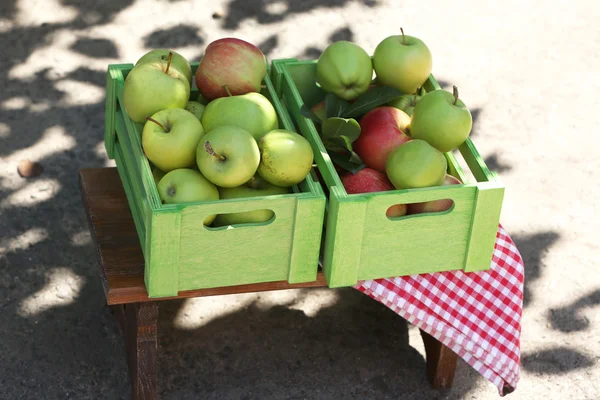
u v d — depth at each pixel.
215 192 2.27
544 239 3.60
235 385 2.89
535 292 3.36
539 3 5.16
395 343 3.08
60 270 3.26
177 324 3.08
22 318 3.06
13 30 4.48
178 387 2.87
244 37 4.64
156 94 2.33
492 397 2.93
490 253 2.43
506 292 2.53
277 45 4.61
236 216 2.27
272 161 2.25
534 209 3.75
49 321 3.06
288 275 2.35
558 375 3.04
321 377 2.94
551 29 4.95
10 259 3.28
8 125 3.91
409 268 2.41
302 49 4.60
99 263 2.42
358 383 2.93
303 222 2.24
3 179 3.64
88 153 3.83
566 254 3.54
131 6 4.76
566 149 4.10
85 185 2.72
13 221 3.45
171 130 2.25
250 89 2.56
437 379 2.90
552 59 4.71
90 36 4.51
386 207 2.26
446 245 2.39
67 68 4.29
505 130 4.18
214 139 2.20
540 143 4.12
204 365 2.95
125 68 2.68
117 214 2.60
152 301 2.38
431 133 2.41
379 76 2.71
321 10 4.89
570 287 3.40
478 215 2.33
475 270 2.45
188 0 4.86
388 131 2.46
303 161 2.27
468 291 2.51
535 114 4.30
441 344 2.80
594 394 2.99
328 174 2.33
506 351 2.54
